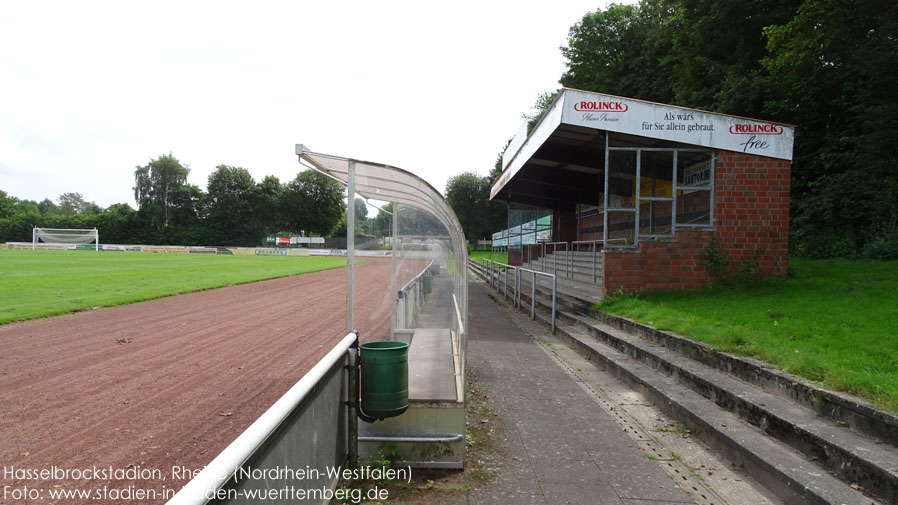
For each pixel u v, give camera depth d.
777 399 4.72
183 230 90.00
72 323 11.45
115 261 38.56
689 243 10.76
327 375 3.45
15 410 5.54
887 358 4.95
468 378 7.04
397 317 6.66
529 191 21.22
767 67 16.02
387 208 6.46
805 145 18.39
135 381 6.75
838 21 14.01
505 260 35.19
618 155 13.84
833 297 8.55
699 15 20.34
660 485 3.88
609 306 10.05
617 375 7.04
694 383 5.68
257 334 10.38
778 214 10.74
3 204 108.19
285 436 2.60
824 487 3.40
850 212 16.64
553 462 4.30
